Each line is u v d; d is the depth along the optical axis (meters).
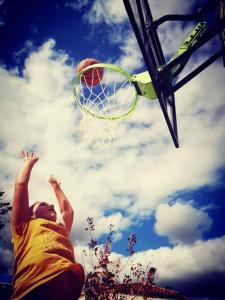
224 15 3.95
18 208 3.30
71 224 3.99
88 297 5.27
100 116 4.30
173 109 4.46
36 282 3.04
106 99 4.11
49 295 3.09
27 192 3.37
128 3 2.55
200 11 3.75
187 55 3.39
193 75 3.58
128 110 4.06
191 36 3.76
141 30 3.03
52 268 3.12
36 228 3.37
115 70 3.66
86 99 4.23
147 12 3.67
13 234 3.34
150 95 3.63
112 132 4.28
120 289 5.62
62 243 3.45
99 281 5.38
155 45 3.80
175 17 3.77
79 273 3.29
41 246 3.23
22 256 3.22
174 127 4.29
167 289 8.31
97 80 4.00
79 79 4.00
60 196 4.14
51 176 4.26
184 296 8.41
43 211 3.69
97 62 4.02
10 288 6.36
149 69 3.07
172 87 3.58
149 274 5.98
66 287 3.22
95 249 5.84
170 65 3.42
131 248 6.23
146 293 5.81
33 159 3.53
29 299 3.04
